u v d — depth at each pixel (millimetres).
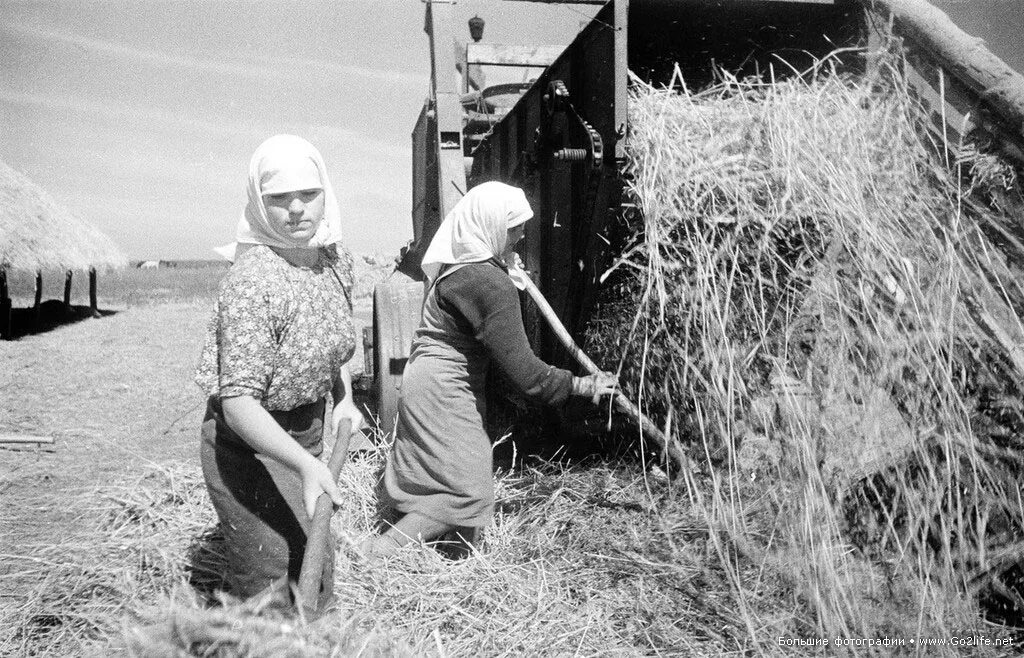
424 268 3254
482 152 5250
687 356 2906
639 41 3828
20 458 4691
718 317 2807
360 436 4215
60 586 2855
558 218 3719
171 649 1479
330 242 2203
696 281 2922
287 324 2059
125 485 3902
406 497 3127
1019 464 2678
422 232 6270
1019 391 2705
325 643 1655
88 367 8445
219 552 3027
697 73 4027
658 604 2729
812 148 2932
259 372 1990
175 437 5289
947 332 2723
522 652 2471
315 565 1831
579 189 3375
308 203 2031
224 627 1541
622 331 3387
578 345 3736
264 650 1524
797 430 2727
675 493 3357
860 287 2770
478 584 2818
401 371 4410
